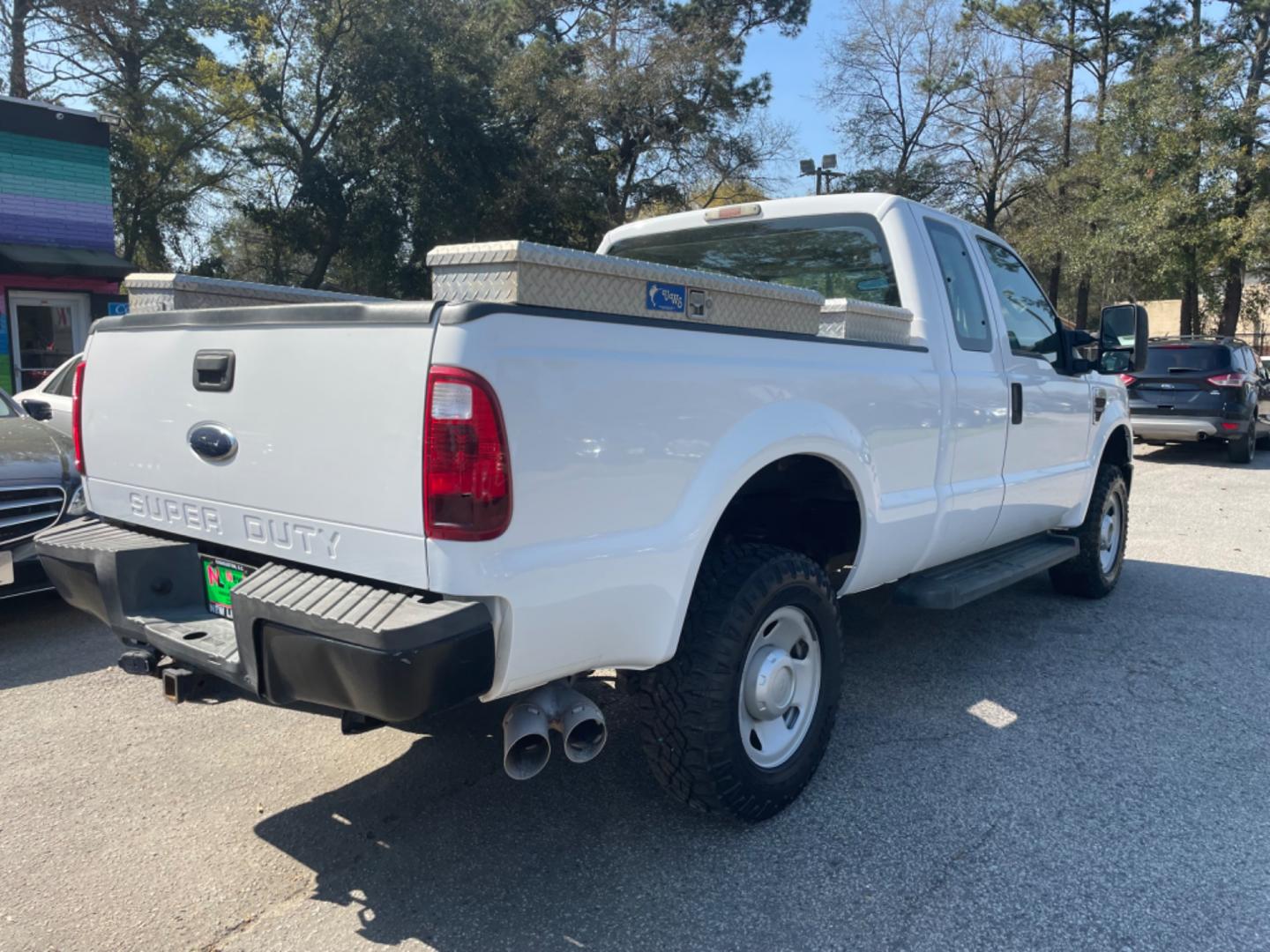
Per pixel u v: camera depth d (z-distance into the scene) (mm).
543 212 27859
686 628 2939
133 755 3715
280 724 4020
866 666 4738
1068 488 5254
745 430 2945
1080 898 2768
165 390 3002
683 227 4945
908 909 2717
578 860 2975
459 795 3400
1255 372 14352
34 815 3244
